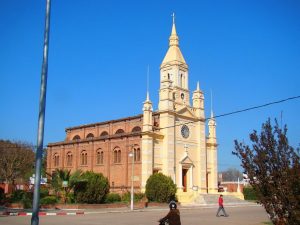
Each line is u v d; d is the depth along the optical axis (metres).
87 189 48.53
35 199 13.64
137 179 65.19
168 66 75.12
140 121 73.25
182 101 73.50
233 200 71.31
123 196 59.16
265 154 14.04
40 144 14.08
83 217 35.22
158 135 67.12
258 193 13.98
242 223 30.38
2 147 81.50
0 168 80.44
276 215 13.74
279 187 13.45
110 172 70.38
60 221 30.50
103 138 72.94
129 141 68.00
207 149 77.69
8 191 59.97
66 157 81.81
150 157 64.81
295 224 12.95
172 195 60.03
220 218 35.81
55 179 48.78
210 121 79.00
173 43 76.69
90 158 75.31
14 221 29.36
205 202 64.62
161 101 69.81
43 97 14.49
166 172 66.50
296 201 12.89
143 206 53.53
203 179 73.50
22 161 82.38
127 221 31.09
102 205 49.00
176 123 70.25
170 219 14.48
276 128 14.23
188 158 70.94
